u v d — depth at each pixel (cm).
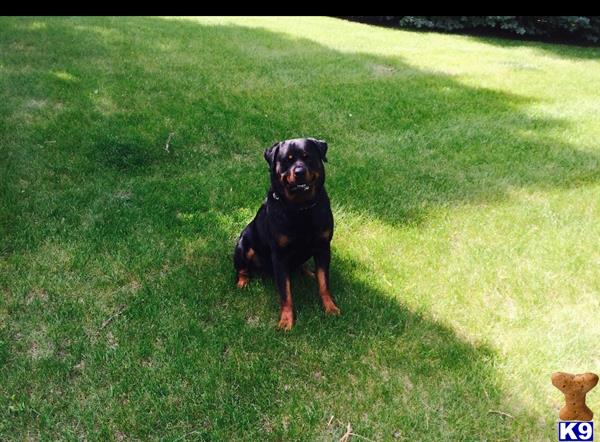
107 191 312
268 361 195
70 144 356
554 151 373
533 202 303
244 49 593
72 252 258
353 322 213
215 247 263
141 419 173
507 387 183
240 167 345
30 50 521
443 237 272
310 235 207
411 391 183
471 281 237
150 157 352
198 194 311
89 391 185
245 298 228
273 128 399
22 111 397
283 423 173
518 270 243
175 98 438
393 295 230
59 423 173
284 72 520
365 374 189
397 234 274
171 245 266
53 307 224
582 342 200
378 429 169
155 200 303
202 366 194
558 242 263
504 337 205
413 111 442
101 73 476
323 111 432
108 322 216
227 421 173
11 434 170
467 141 388
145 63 514
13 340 207
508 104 466
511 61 616
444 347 200
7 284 236
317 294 230
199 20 741
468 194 313
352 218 287
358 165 348
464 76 543
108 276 242
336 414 175
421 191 316
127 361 195
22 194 303
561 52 688
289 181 195
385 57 602
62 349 204
